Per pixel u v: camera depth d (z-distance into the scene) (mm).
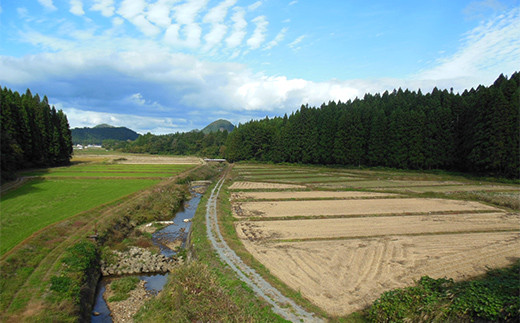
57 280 15703
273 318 12977
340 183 56031
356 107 102188
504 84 65438
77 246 20406
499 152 55750
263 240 24344
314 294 15555
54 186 42812
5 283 14797
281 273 18109
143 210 34625
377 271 18484
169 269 21516
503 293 12273
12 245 19000
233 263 19016
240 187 52250
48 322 12453
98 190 40906
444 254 21328
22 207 29500
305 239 24500
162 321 14141
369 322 12883
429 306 12148
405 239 24562
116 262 21562
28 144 66625
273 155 110938
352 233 26141
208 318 13758
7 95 68625
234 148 123625
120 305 16703
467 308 11531
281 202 39719
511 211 34250
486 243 23578
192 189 56469
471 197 41312
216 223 28391
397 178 62094
